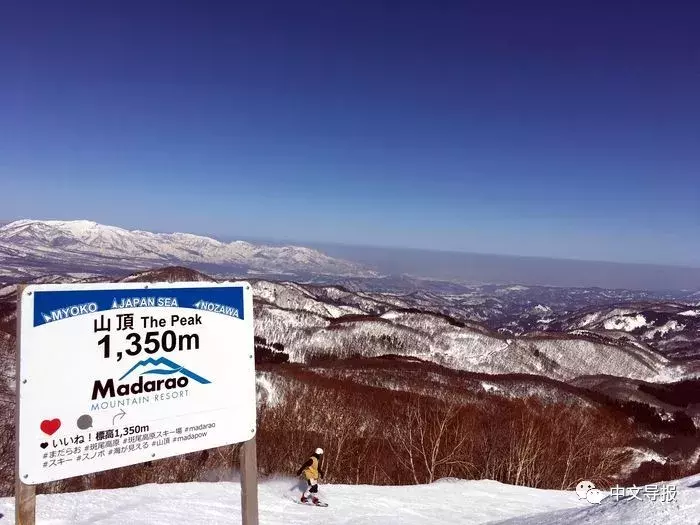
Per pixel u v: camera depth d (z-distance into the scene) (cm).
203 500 1123
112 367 456
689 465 4522
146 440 472
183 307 500
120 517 945
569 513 789
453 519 1128
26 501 412
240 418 533
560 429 2833
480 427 3000
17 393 410
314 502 1193
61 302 432
